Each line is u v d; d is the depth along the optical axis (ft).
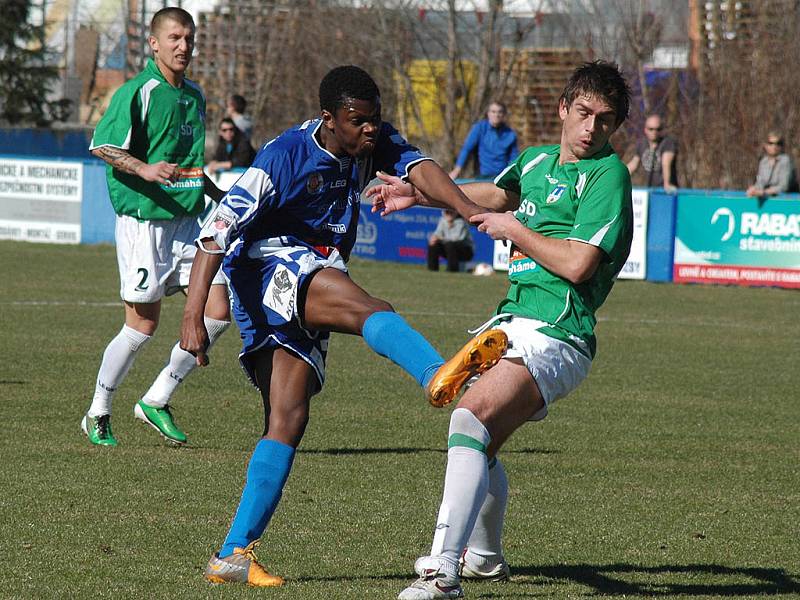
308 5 379.55
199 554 58.65
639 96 314.96
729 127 301.22
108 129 83.25
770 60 303.27
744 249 214.69
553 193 53.26
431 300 181.68
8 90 424.05
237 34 383.45
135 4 423.23
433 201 55.98
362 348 138.82
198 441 86.84
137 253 84.07
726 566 60.29
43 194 256.32
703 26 320.70
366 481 76.13
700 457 87.25
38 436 86.12
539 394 50.88
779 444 92.68
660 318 172.55
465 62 370.73
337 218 54.49
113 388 84.64
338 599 51.55
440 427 94.79
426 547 61.46
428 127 373.61
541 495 74.49
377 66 369.50
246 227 53.47
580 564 59.93
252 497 53.78
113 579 54.08
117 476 74.90
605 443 91.25
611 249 51.42
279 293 52.54
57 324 146.30
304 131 53.57
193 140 86.84
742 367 131.64
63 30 445.78
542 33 371.76
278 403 53.98
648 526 67.77
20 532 61.72
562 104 53.52
